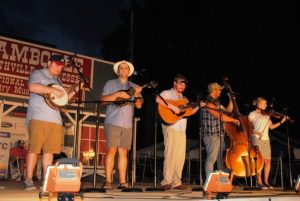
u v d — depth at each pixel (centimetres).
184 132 586
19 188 536
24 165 939
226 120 610
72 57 485
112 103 518
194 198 379
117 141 525
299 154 1098
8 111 887
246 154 615
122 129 529
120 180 537
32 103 457
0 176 905
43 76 464
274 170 1188
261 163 641
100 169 1034
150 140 1947
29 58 954
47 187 289
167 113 565
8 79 922
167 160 564
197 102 564
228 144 620
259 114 707
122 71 548
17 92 931
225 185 372
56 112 460
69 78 995
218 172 371
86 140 1033
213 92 616
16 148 935
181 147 578
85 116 1005
